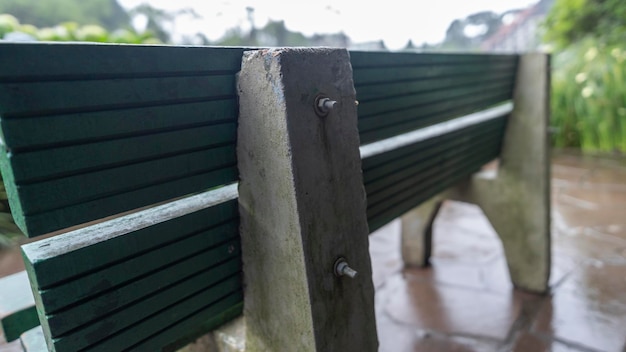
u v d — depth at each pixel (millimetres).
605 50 4652
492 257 2309
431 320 1728
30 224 517
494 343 1567
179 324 742
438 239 2611
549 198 1819
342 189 734
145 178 611
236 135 709
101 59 528
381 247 2541
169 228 672
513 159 1836
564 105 4754
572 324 1658
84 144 539
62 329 588
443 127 1450
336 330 759
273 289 754
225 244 766
